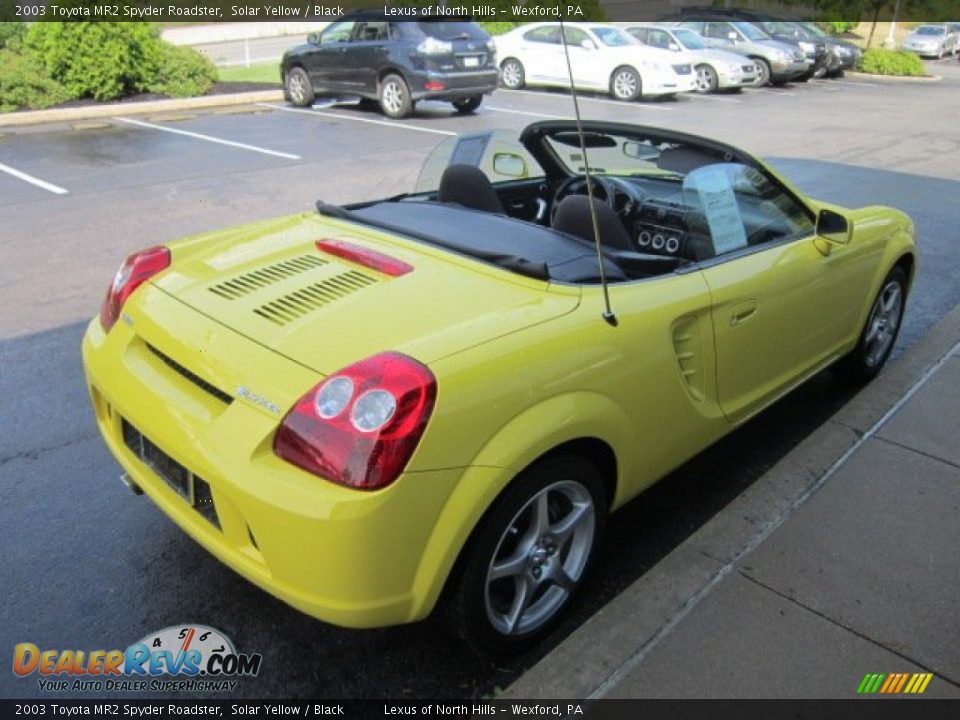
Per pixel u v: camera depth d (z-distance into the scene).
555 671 2.45
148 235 6.93
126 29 13.88
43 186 8.52
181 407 2.32
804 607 2.73
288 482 2.06
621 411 2.58
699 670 2.46
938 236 7.72
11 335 4.91
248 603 2.78
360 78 13.59
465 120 13.50
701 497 3.53
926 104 18.39
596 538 2.71
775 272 3.32
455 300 2.48
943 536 3.12
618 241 3.10
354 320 2.37
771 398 3.52
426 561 2.15
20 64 13.31
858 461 3.63
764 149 11.98
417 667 2.55
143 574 2.90
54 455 3.65
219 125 12.38
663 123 14.02
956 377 4.50
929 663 2.52
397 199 3.85
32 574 2.88
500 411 2.21
